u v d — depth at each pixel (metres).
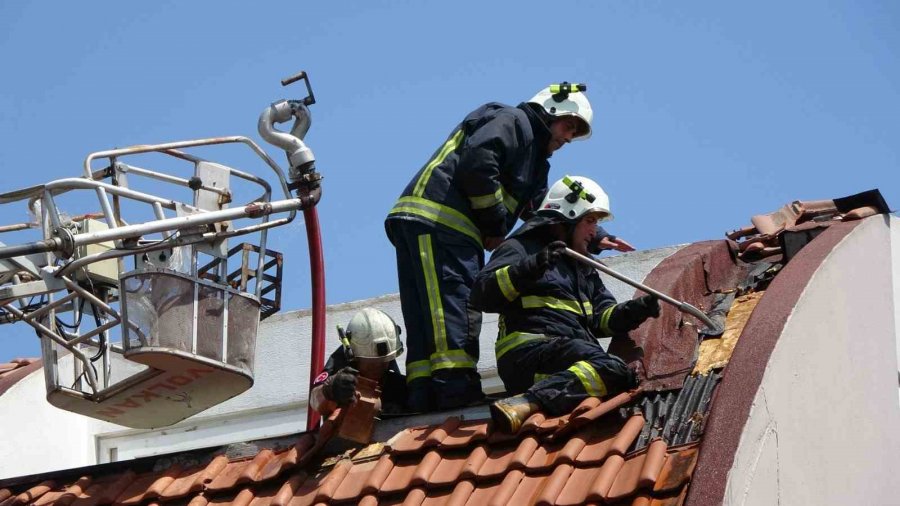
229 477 11.95
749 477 9.76
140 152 13.27
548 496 10.25
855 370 11.95
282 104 13.91
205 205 13.43
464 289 12.77
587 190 12.38
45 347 13.16
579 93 13.45
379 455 11.64
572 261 12.38
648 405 11.17
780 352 10.60
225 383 12.86
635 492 10.06
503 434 11.21
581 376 11.34
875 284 12.84
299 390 15.98
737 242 15.33
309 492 11.51
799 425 10.66
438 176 13.12
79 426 16.27
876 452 12.05
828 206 15.34
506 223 13.17
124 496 12.18
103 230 12.80
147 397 13.09
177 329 12.37
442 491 10.96
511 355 11.98
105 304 12.93
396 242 13.20
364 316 12.46
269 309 13.75
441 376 12.47
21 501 12.50
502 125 12.92
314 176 13.66
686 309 12.29
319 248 13.81
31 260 13.41
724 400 10.20
